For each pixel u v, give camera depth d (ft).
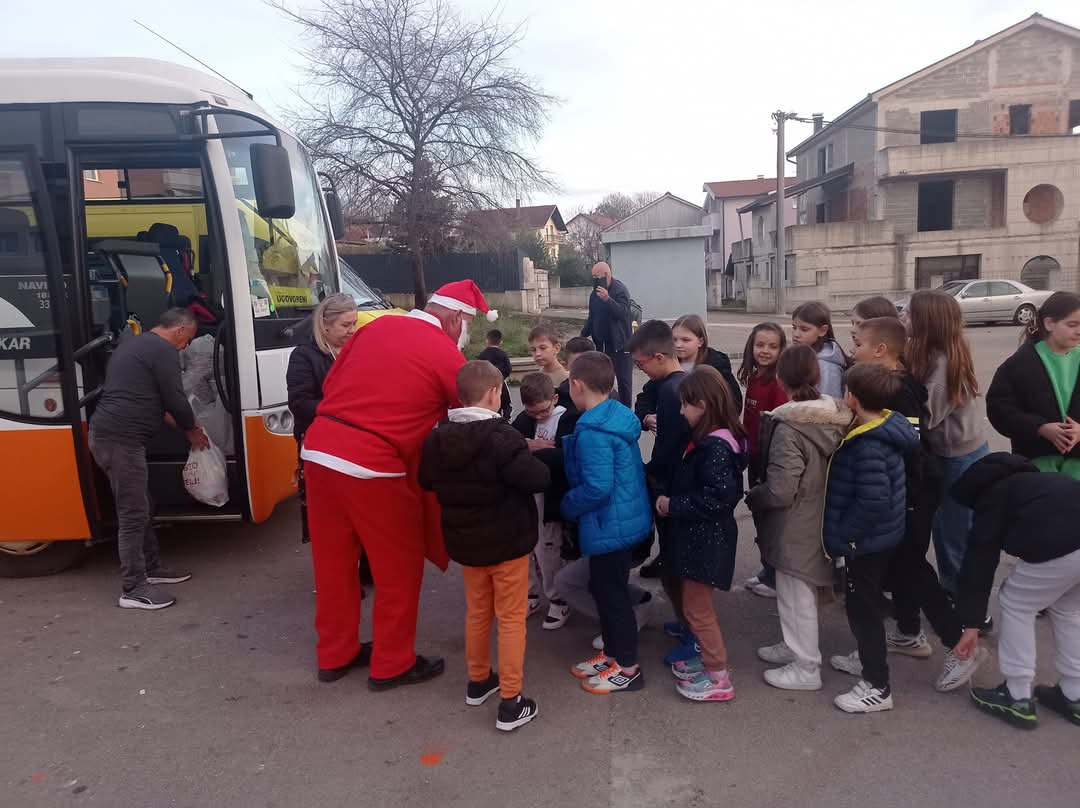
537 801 9.38
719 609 14.88
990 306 73.56
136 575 15.28
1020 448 12.73
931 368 12.67
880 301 13.91
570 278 134.92
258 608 15.28
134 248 17.81
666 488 12.39
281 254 18.10
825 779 9.64
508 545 10.49
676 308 56.24
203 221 19.65
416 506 11.87
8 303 15.21
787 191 120.98
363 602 15.49
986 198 103.35
